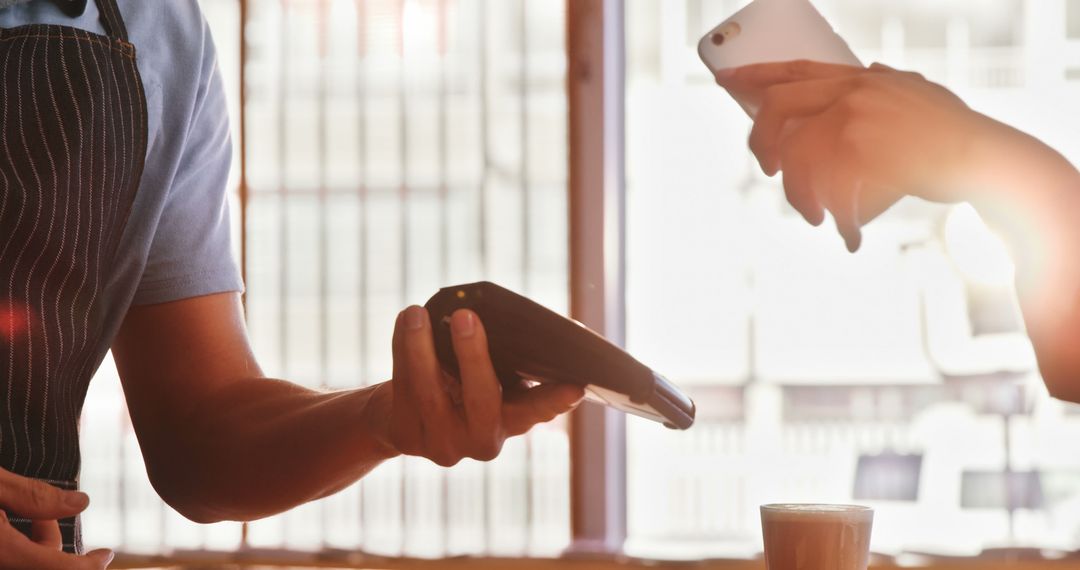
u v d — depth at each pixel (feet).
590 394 3.03
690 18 9.82
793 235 9.71
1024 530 9.43
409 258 9.78
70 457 3.54
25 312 3.41
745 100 3.33
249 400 3.78
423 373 2.76
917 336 9.57
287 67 9.94
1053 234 3.08
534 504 9.53
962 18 9.50
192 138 3.96
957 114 3.01
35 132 3.46
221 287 3.97
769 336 9.72
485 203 9.71
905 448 9.57
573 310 9.52
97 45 3.60
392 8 9.85
